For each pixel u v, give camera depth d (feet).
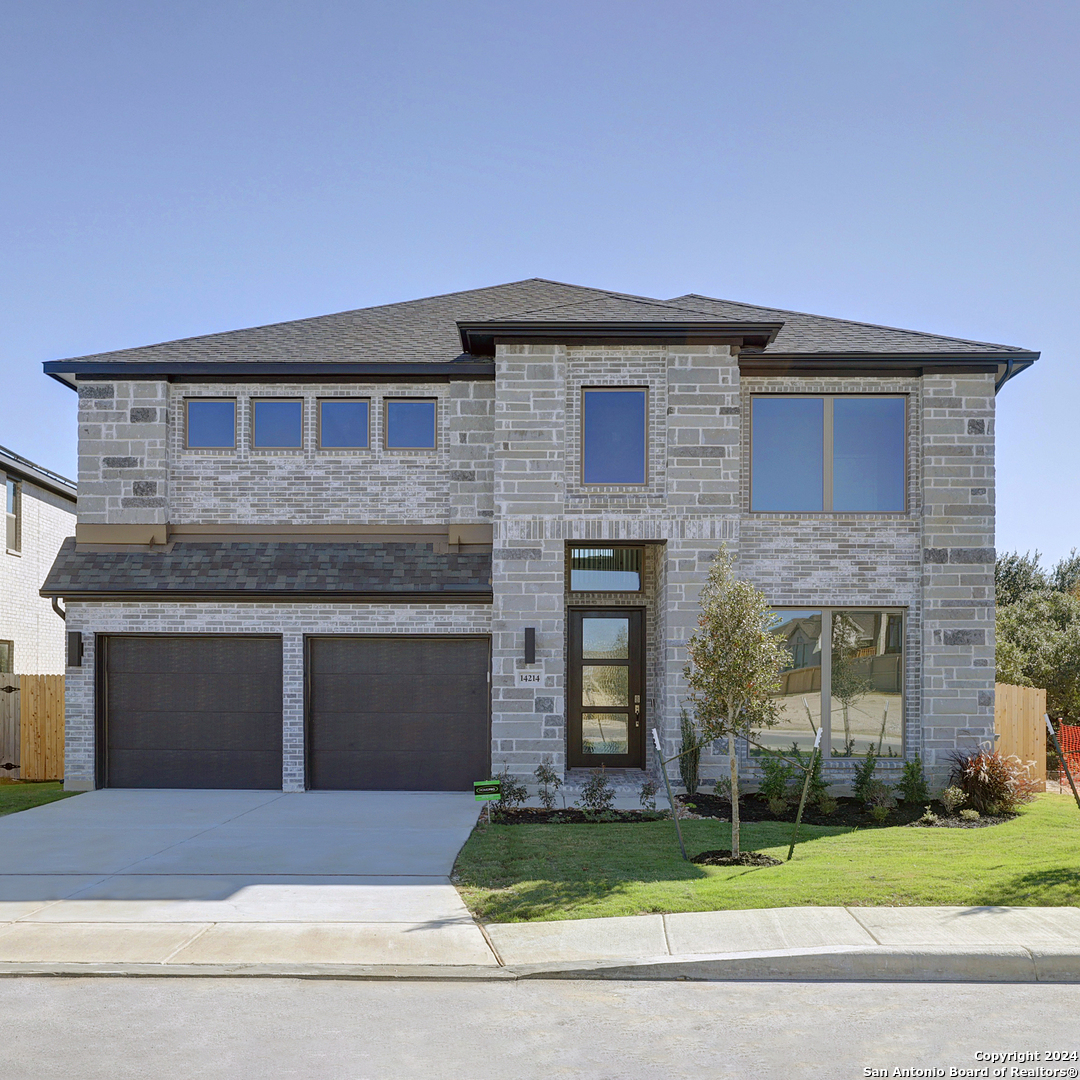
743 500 46.70
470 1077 16.63
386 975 21.68
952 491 45.98
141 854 33.19
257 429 48.88
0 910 26.55
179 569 46.75
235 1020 19.25
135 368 47.60
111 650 47.75
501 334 45.39
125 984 21.31
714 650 32.76
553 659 44.91
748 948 22.58
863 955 21.89
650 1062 17.22
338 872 30.60
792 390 47.01
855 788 44.09
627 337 45.21
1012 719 49.88
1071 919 24.29
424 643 47.57
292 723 46.68
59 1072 16.85
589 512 45.42
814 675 46.16
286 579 46.29
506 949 23.16
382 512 48.42
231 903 27.20
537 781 44.39
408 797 44.93
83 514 47.85
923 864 30.30
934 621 45.55
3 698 53.31
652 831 36.47
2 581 69.31
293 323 55.31
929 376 46.21
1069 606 76.28
